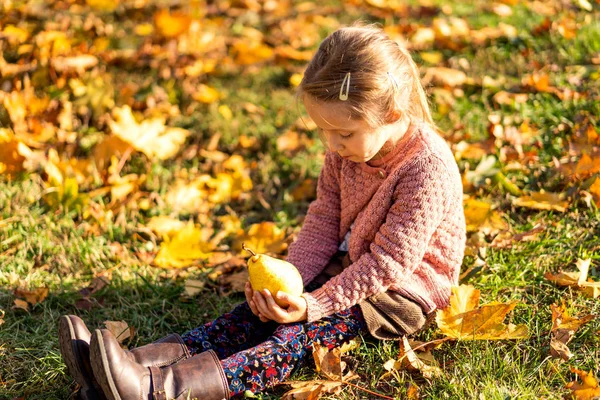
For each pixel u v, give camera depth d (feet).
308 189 11.62
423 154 7.43
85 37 16.16
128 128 11.94
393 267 7.31
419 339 7.93
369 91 6.95
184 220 11.20
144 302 9.04
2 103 13.33
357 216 8.07
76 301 9.04
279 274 7.20
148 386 6.59
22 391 7.39
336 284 7.34
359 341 7.71
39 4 17.37
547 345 7.61
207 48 16.01
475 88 13.62
